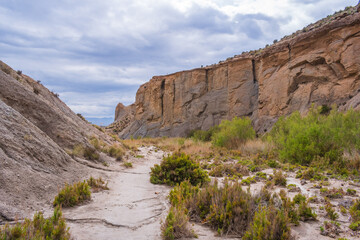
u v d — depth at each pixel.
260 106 38.09
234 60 47.47
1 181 5.07
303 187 7.07
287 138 12.85
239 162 11.66
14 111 8.36
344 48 27.48
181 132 51.88
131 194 6.86
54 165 7.60
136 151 20.08
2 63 14.88
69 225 4.34
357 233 4.12
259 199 4.89
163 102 60.31
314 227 4.39
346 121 11.50
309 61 31.55
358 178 7.73
